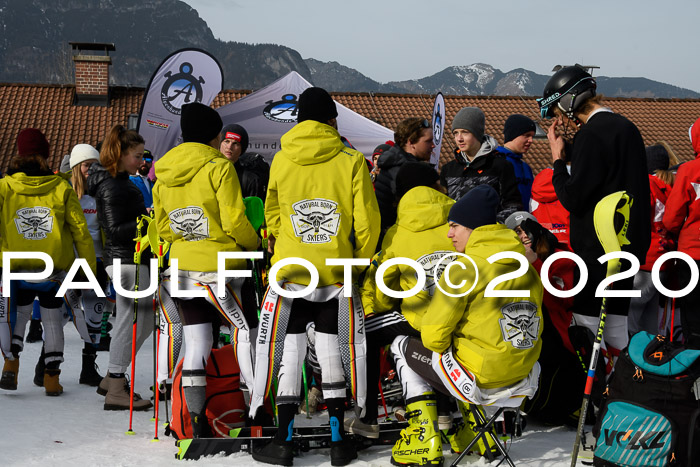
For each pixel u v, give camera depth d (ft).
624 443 12.12
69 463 12.90
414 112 86.84
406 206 13.89
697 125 16.43
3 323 17.83
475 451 13.50
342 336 13.32
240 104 38.78
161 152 36.04
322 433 14.46
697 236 16.31
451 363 12.35
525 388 12.48
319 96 13.37
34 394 18.44
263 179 21.06
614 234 12.45
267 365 13.32
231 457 13.42
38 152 17.78
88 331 19.74
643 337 12.72
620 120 14.15
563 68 14.79
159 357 14.48
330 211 13.19
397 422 14.67
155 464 12.94
